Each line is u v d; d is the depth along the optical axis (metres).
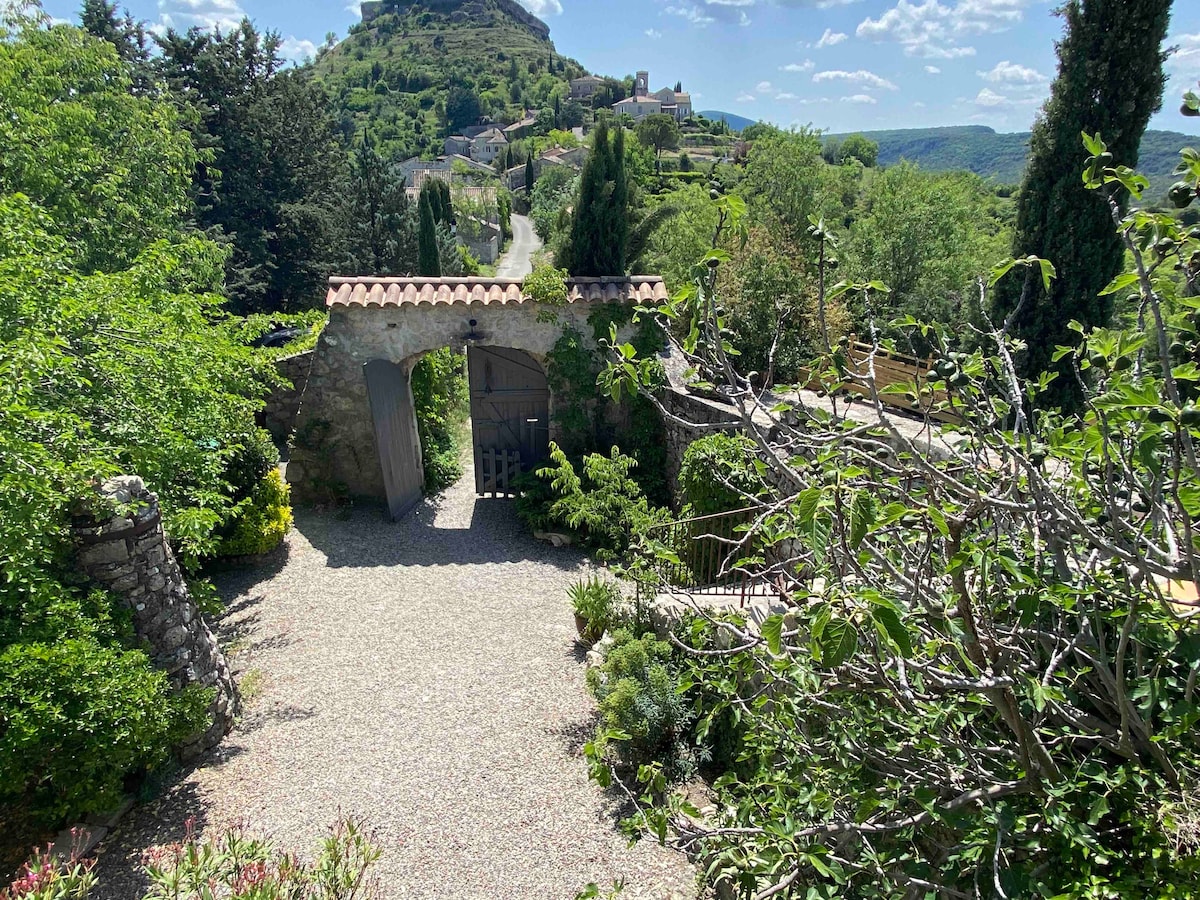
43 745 4.12
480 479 11.48
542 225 50.19
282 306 24.06
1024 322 8.83
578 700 6.33
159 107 12.62
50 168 9.71
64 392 5.40
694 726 5.40
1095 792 2.38
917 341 10.71
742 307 11.28
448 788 5.29
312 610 8.00
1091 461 2.58
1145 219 2.01
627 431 10.73
